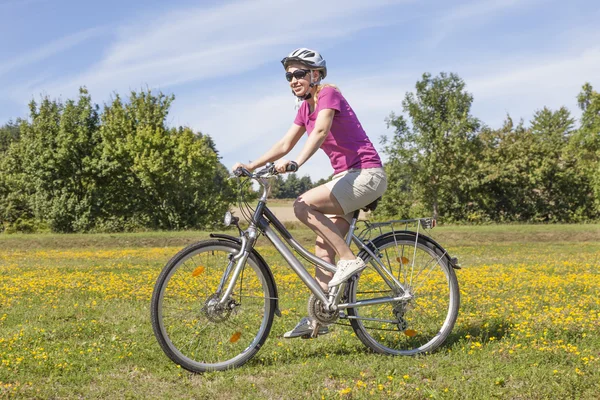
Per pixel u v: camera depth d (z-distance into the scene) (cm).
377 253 428
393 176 5194
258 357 416
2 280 965
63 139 4025
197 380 371
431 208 5166
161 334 377
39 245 2372
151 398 331
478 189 5050
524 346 424
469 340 447
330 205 399
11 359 407
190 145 4091
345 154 404
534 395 322
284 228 406
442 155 5106
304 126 427
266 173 381
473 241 2473
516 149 5056
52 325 548
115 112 4412
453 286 444
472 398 320
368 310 448
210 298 389
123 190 4172
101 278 995
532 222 4897
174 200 4081
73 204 4050
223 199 4169
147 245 2459
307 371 374
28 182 4200
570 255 1510
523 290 746
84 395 342
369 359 406
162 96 4600
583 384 335
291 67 405
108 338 483
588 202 4850
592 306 610
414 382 351
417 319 457
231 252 397
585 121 4844
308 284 398
